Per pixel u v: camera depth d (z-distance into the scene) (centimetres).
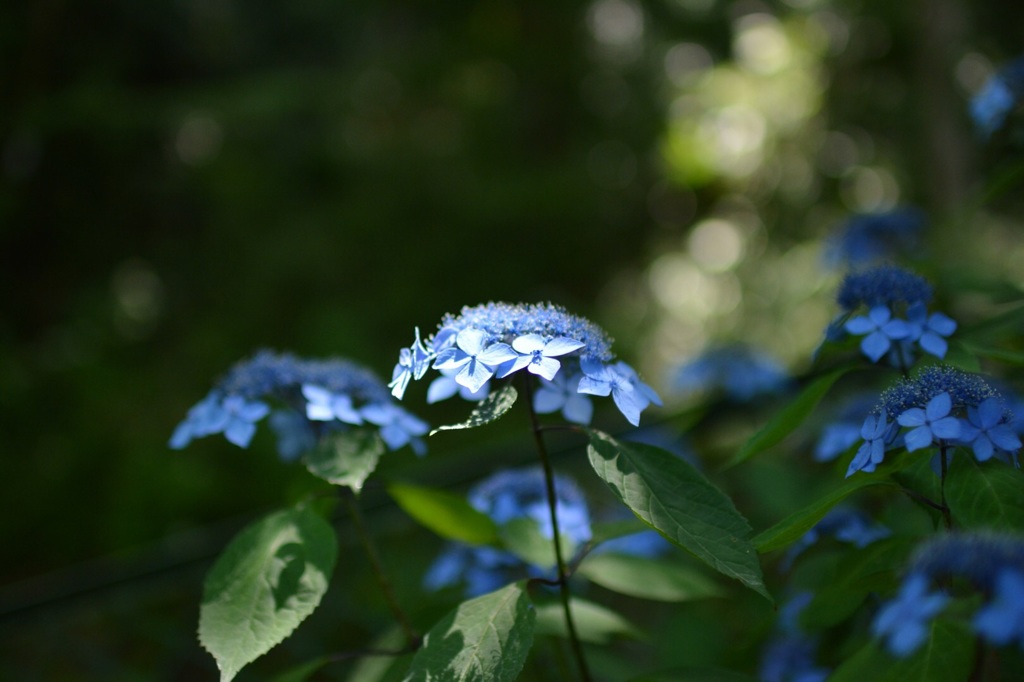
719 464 326
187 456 591
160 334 742
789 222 849
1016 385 194
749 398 321
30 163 716
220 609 140
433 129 901
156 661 325
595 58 941
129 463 584
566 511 182
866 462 126
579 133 923
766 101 904
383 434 162
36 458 592
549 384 153
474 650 129
